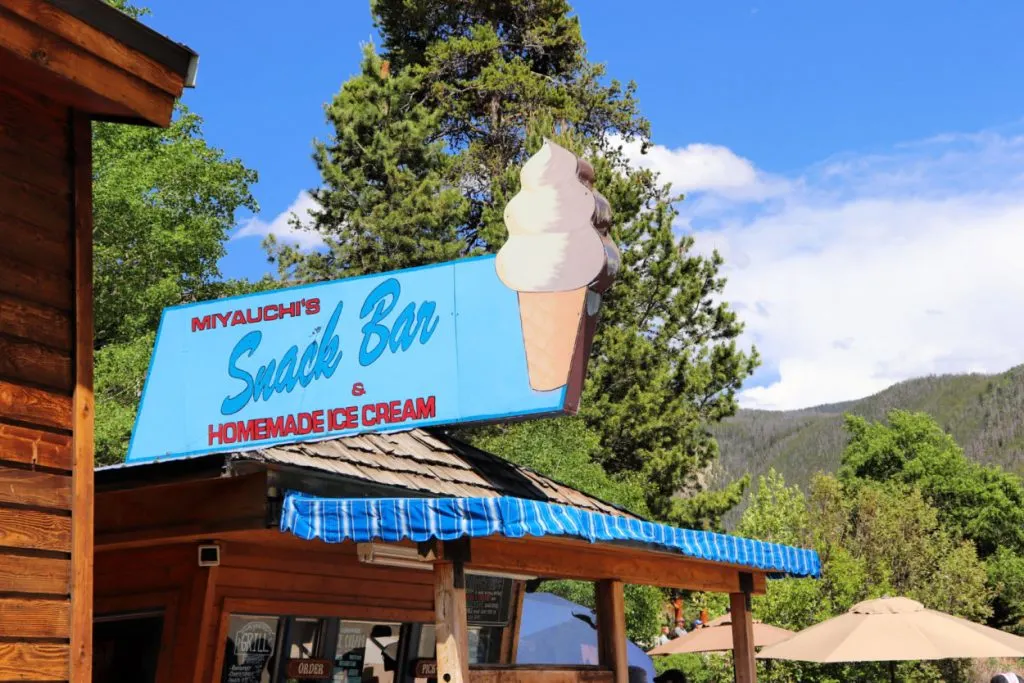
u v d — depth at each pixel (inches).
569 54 1498.5
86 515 179.3
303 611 314.3
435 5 1482.5
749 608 411.8
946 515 2354.8
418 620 363.9
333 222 1212.5
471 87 1374.3
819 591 825.5
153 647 291.4
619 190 1254.9
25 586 168.4
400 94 1256.8
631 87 1494.8
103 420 770.2
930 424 2454.5
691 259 1283.2
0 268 174.6
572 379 335.3
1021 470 6712.6
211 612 284.0
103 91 184.4
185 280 1116.5
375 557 288.0
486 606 417.4
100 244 977.5
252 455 244.1
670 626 1099.9
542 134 1240.2
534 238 350.3
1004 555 2133.4
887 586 878.4
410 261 1155.3
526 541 285.0
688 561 374.6
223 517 251.1
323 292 371.2
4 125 180.2
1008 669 925.8
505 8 1491.1
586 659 539.5
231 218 1144.8
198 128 1147.9
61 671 171.5
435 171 1250.0
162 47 194.4
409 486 292.5
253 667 301.6
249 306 376.8
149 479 255.4
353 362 362.0
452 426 367.6
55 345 181.8
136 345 879.7
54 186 187.3
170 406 375.6
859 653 459.2
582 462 809.5
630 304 1242.6
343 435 315.3
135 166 1015.0
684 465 1227.9
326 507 219.3
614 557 334.0
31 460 173.3
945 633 467.5
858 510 1033.5
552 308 342.3
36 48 172.1
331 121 1235.2
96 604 299.7
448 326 354.6
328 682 328.2
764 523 1036.5
